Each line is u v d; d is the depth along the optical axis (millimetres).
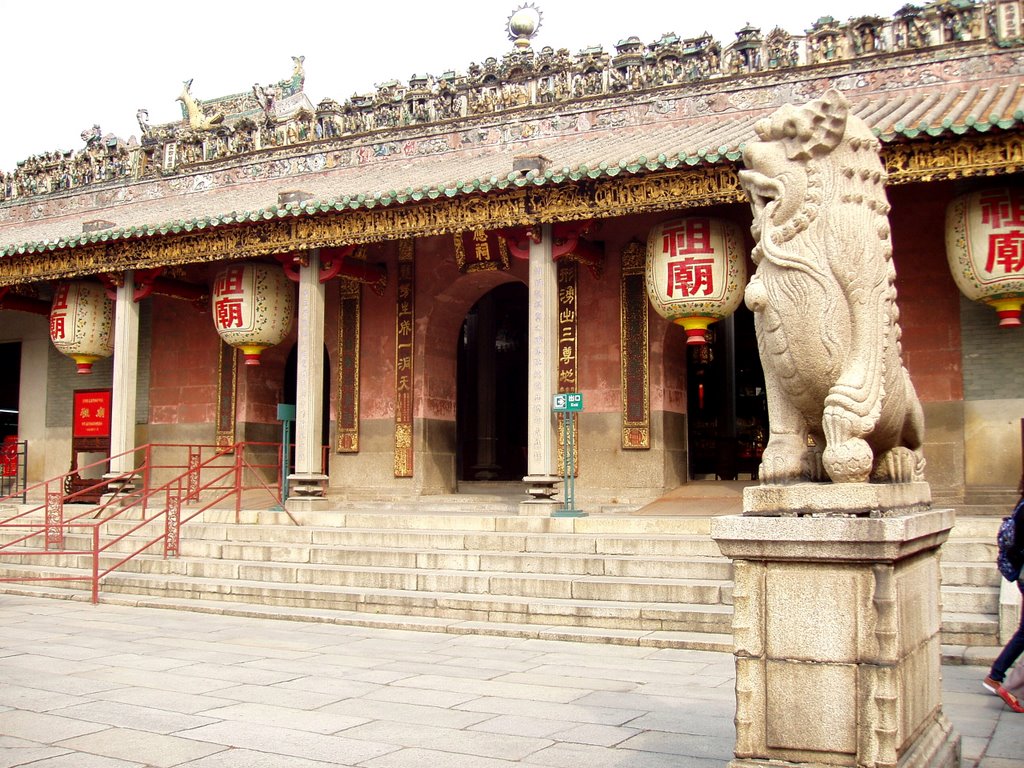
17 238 27016
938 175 13938
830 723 5090
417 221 17641
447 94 22875
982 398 16531
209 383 23797
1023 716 7492
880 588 5055
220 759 6465
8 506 22000
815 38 19422
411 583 13008
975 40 18266
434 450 21516
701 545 13008
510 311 24391
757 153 6016
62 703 8039
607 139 20547
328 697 8203
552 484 16312
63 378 26484
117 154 27688
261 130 25453
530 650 10352
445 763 6332
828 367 5715
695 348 21031
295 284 21156
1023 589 7859
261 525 16578
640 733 6984
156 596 14234
